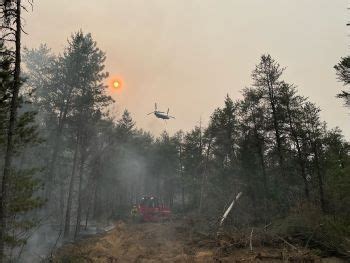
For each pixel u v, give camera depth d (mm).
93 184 33469
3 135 12164
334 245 14398
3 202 10820
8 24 11414
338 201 21906
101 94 28922
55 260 15203
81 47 28875
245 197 27422
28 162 27469
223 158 35875
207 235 19078
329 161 26781
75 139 29391
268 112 30547
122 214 37406
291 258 13609
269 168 33406
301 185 30766
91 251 17297
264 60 30906
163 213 29500
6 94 11734
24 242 12562
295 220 17172
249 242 16406
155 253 17094
